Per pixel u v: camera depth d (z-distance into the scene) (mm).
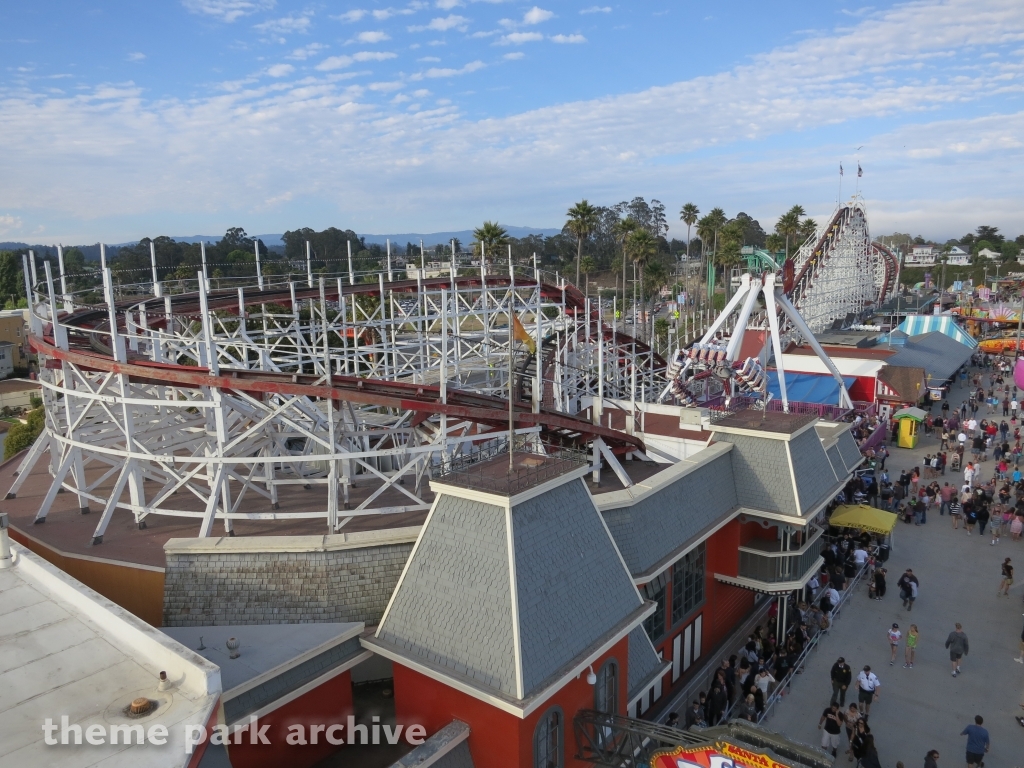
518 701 13953
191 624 17719
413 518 23109
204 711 12250
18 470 27734
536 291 45844
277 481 24172
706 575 26484
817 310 80562
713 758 14445
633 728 15734
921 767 19953
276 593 17734
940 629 27156
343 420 26547
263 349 35375
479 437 23609
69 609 15703
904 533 36125
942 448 49688
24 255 30953
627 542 21344
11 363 90438
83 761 11031
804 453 27500
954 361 68375
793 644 25578
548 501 16828
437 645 15742
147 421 27531
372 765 16453
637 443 30875
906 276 187625
